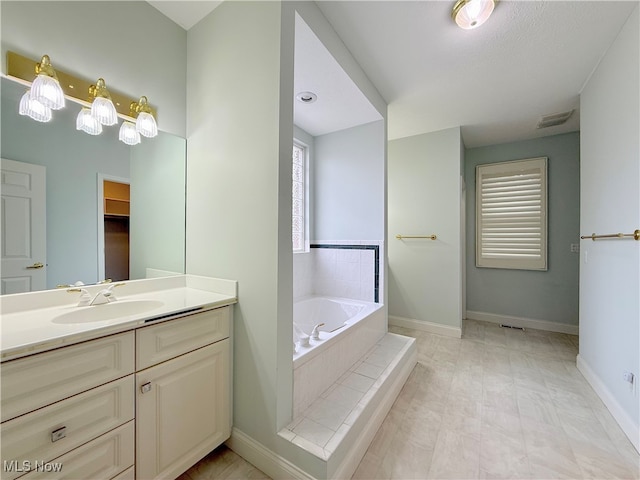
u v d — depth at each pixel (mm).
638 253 1475
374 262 2693
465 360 2518
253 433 1353
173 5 1606
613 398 1722
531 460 1374
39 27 1215
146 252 1611
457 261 3117
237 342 1432
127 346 1013
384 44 1831
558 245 3307
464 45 1831
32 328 929
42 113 1242
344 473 1224
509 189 3547
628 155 1573
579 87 2301
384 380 1758
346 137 2850
